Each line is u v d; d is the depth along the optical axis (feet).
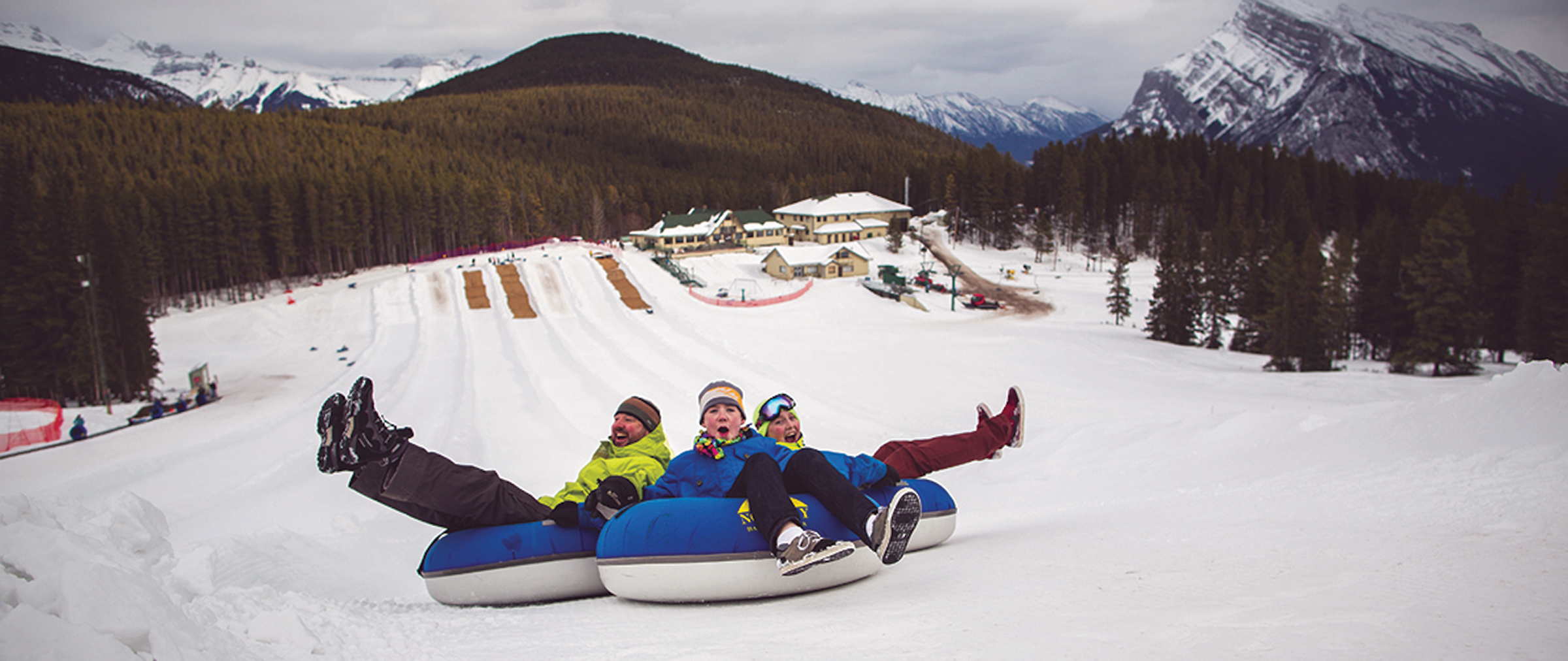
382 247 316.60
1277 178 392.06
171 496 55.88
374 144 442.91
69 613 6.00
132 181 282.15
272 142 404.98
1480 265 153.99
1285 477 21.33
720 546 10.42
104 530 9.85
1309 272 140.97
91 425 116.57
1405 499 14.07
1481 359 154.81
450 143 499.92
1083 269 321.73
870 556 11.37
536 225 375.45
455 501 11.76
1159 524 14.03
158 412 118.42
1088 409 81.05
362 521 31.09
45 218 143.23
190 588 9.24
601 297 227.61
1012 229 357.00
